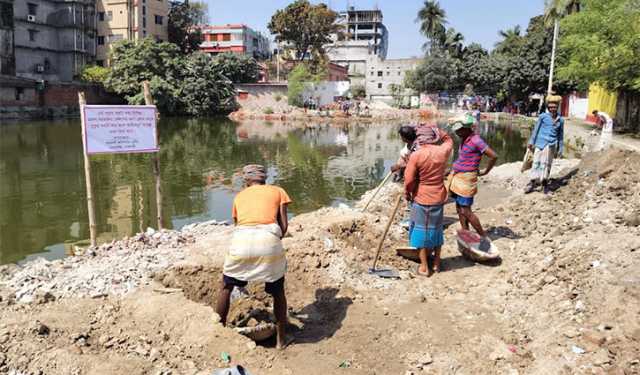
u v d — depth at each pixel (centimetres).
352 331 482
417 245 603
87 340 425
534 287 529
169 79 5025
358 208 977
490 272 609
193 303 479
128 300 491
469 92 5950
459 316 504
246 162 1906
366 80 7356
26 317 443
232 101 5591
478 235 675
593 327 427
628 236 566
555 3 3491
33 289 499
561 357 402
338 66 7131
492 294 547
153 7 5784
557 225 721
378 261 648
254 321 491
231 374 359
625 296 446
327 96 5934
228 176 1571
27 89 4184
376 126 4188
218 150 2297
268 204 454
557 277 525
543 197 937
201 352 419
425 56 6462
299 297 563
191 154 2117
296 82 5522
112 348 419
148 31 5738
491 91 5903
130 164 1767
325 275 593
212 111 5403
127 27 5519
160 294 504
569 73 2395
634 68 2105
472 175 656
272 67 7144
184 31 6262
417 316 507
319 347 457
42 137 2659
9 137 2630
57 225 988
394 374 415
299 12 6544
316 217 788
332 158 2073
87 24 5275
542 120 950
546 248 612
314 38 6738
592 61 2203
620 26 2027
